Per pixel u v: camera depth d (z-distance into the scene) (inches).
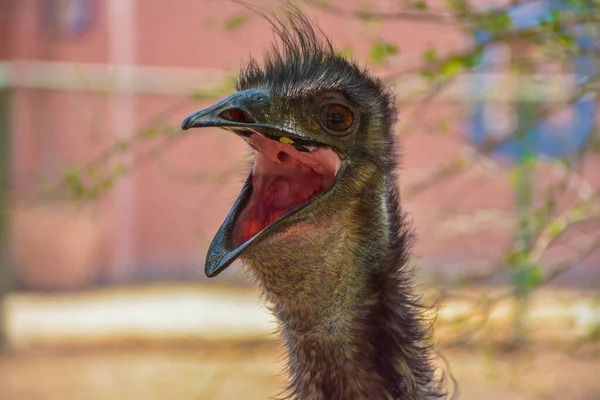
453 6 298.5
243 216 211.5
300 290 210.7
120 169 343.3
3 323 617.6
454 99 577.0
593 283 617.9
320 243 209.3
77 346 607.2
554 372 477.4
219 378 474.6
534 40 306.2
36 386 534.0
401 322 214.1
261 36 545.0
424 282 331.9
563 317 467.5
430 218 560.1
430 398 218.1
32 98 730.2
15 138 724.0
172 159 725.9
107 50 787.4
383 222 215.9
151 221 773.9
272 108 210.2
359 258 212.7
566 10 319.3
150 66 779.4
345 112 213.8
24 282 741.3
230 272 631.2
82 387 533.3
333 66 220.7
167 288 744.3
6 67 655.8
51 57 792.3
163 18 776.9
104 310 678.5
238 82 226.7
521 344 466.0
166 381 535.5
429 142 617.9
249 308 642.8
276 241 205.8
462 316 326.3
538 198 467.2
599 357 439.8
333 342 213.2
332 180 215.2
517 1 296.2
